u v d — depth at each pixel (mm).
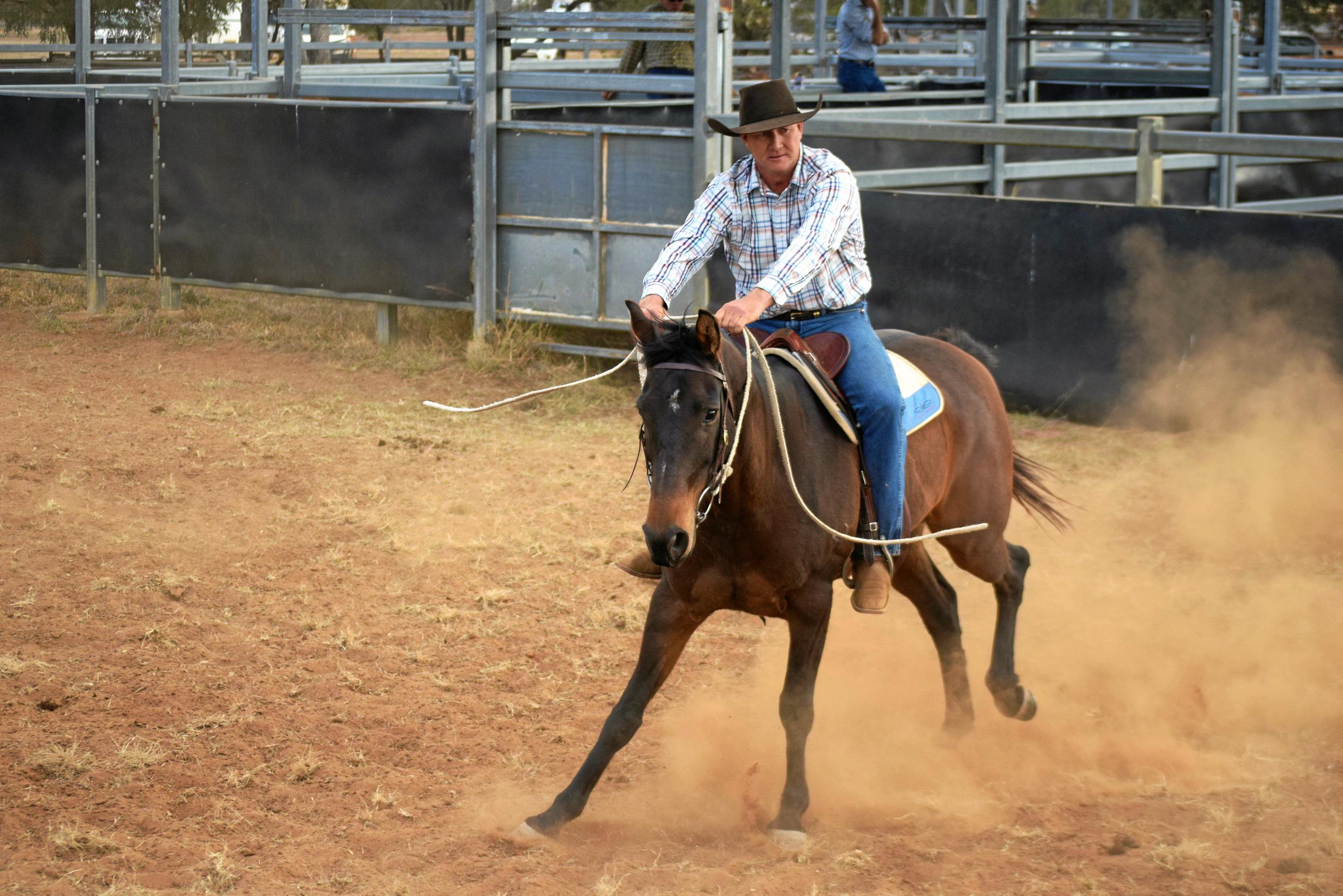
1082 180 17031
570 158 13602
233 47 24453
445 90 18797
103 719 6449
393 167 14438
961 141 12594
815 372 5559
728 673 7297
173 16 16672
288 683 6934
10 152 16875
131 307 16859
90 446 10930
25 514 9242
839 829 5484
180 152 15789
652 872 5008
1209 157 17562
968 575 8914
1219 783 5879
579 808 5336
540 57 26500
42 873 5055
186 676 6965
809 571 5285
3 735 6215
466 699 6797
